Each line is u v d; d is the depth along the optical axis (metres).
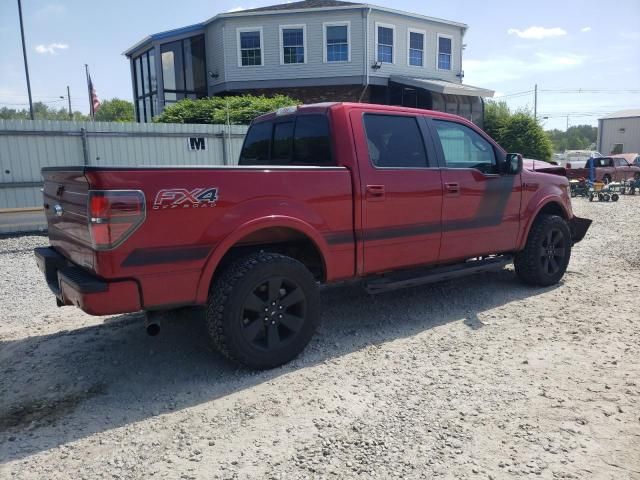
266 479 2.68
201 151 12.84
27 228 10.79
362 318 5.17
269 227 3.95
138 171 3.37
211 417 3.32
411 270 5.09
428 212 4.89
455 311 5.34
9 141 10.77
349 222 4.36
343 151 4.39
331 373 3.92
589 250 8.56
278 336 4.01
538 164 8.79
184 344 4.54
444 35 26.89
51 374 4.03
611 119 56.38
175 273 3.55
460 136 5.34
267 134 5.25
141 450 2.98
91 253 3.41
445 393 3.55
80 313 5.59
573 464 2.74
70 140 11.33
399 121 4.84
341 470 2.73
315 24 23.86
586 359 4.06
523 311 5.29
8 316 5.54
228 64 24.34
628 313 5.14
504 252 5.74
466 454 2.85
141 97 27.56
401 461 2.80
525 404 3.38
